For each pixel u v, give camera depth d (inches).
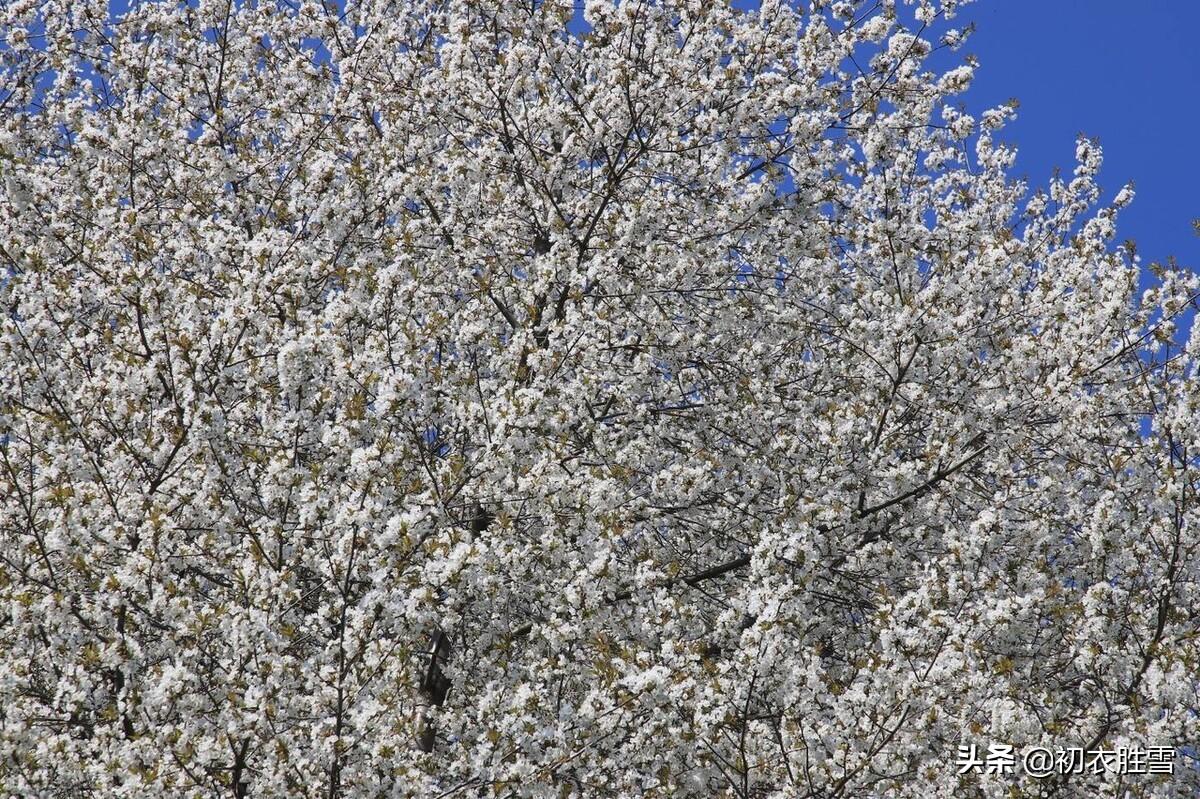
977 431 449.7
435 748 359.3
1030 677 383.2
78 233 449.1
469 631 394.9
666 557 458.9
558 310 466.6
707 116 482.0
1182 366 450.0
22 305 363.6
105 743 277.1
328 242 430.6
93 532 302.8
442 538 302.7
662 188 531.5
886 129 478.9
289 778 285.4
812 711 331.9
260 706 277.1
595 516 369.7
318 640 324.8
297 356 321.1
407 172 444.1
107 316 422.0
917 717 322.0
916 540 463.8
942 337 435.8
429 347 369.4
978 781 339.3
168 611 291.6
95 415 360.5
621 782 334.0
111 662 276.4
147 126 478.6
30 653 305.4
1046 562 421.1
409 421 339.6
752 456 466.3
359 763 291.0
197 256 426.9
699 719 305.9
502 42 542.3
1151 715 340.2
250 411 360.2
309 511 299.4
